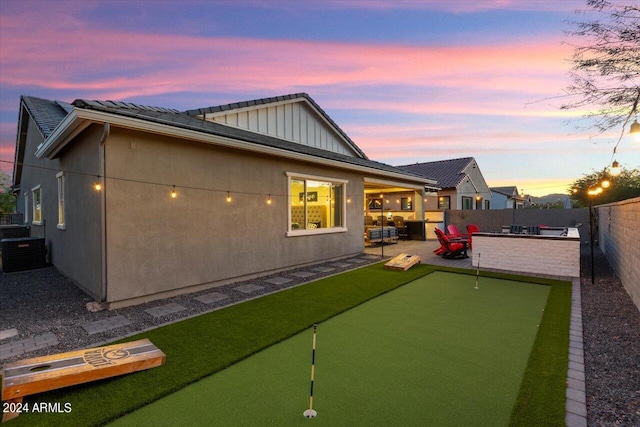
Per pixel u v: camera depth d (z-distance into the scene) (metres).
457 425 2.48
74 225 7.17
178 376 3.24
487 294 6.52
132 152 5.80
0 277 8.21
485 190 27.61
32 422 2.56
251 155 7.92
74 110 4.82
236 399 2.86
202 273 6.89
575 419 2.59
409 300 6.09
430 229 18.95
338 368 3.43
